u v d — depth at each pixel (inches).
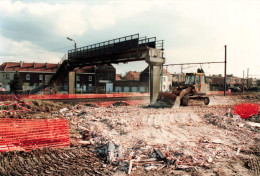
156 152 308.3
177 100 759.7
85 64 1275.8
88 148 339.9
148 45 938.1
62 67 1428.4
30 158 288.5
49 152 309.7
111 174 247.6
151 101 925.8
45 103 762.8
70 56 1371.8
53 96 1041.5
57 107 772.0
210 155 308.7
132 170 257.1
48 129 375.9
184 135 415.2
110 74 2369.6
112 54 1031.0
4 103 693.9
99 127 456.1
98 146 342.0
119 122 477.7
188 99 809.5
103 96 1232.8
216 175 248.7
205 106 840.3
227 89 2770.7
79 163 278.8
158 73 935.0
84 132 428.1
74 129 449.7
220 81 3444.9
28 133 352.5
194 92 808.9
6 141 319.9
